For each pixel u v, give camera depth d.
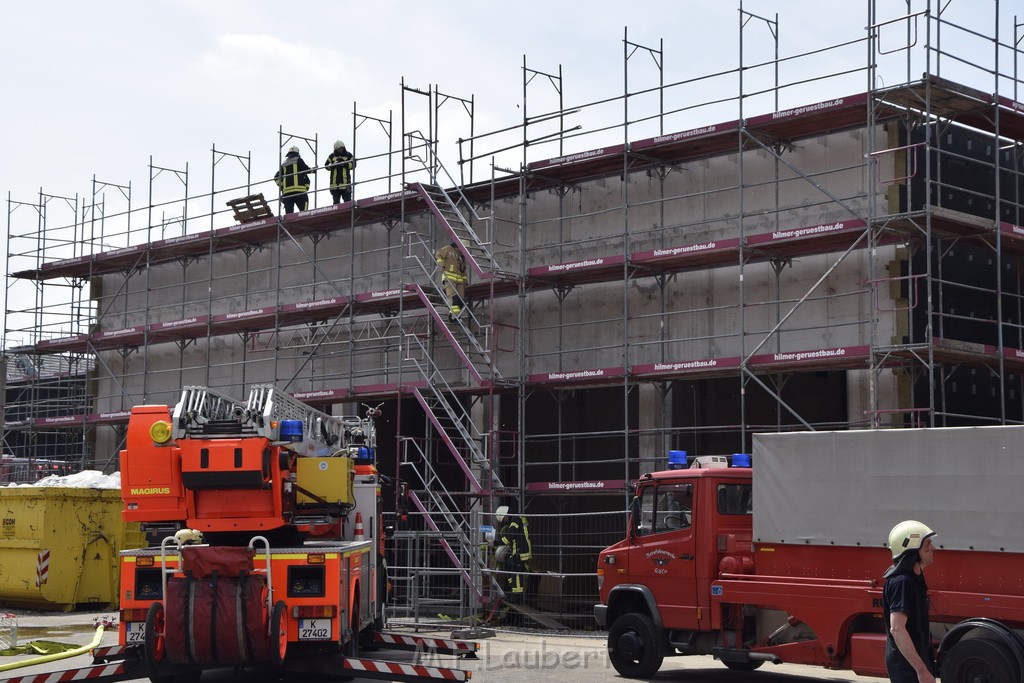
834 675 15.35
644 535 14.93
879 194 20.55
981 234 20.03
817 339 21.16
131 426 13.69
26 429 36.16
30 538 22.95
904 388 20.02
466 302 26.91
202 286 33.28
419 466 28.83
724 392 22.70
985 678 11.25
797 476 13.33
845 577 12.90
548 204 25.61
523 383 23.78
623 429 24.09
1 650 17.20
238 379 31.89
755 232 22.12
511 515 21.05
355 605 14.14
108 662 13.26
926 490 12.30
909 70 19.45
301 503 14.66
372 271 28.81
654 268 23.05
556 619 20.30
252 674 14.67
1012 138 22.52
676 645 14.48
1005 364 20.11
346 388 27.39
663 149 22.59
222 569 12.17
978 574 11.83
